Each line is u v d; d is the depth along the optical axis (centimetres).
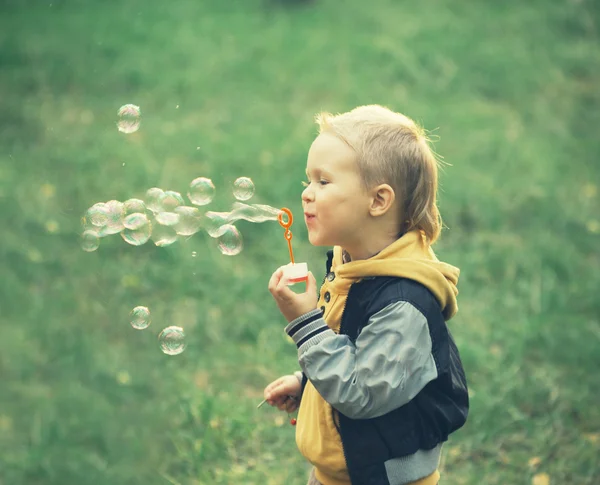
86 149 724
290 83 924
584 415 387
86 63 944
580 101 900
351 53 1010
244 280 522
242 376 431
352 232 224
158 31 1068
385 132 224
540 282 519
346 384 210
